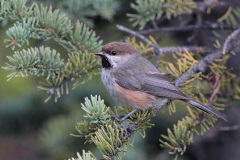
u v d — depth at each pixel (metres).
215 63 10.53
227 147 13.20
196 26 11.23
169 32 12.22
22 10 9.59
